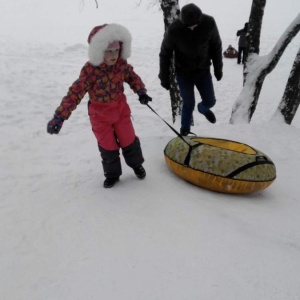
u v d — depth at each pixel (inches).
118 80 122.4
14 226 110.9
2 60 456.8
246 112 244.5
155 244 102.8
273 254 102.0
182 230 109.5
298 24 222.2
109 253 98.9
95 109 124.1
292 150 189.3
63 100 117.2
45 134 203.3
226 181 132.3
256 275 92.9
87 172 151.5
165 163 157.6
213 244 104.0
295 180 158.9
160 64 173.5
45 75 411.2
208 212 120.6
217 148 137.9
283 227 118.8
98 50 112.6
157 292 86.0
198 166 134.6
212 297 85.0
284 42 228.4
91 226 110.9
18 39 617.3
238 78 516.1
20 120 253.4
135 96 374.9
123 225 111.2
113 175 133.6
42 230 109.0
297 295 86.9
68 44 605.0
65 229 109.5
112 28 113.5
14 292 86.0
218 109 391.9
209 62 173.5
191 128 211.0
